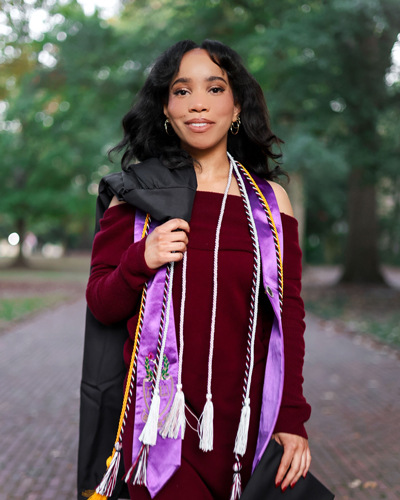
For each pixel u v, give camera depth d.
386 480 3.68
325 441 4.39
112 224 1.62
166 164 1.55
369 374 6.60
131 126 1.72
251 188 1.59
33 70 15.89
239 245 1.53
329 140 14.16
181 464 1.48
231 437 1.51
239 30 13.99
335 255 42.62
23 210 29.42
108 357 1.68
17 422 4.87
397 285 22.02
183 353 1.50
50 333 9.75
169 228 1.46
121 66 15.91
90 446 1.68
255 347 1.55
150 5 16.47
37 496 3.43
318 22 11.27
